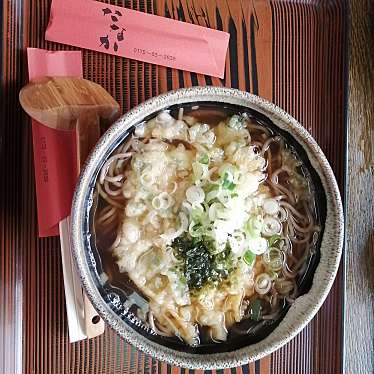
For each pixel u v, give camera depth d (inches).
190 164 13.2
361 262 16.7
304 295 13.6
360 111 16.7
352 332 16.6
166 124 13.2
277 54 16.4
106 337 15.3
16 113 14.9
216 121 13.5
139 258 13.2
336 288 16.3
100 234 13.2
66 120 14.3
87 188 12.6
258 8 16.3
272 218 13.6
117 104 14.6
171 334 13.3
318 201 13.7
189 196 12.8
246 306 13.6
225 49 16.0
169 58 15.6
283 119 13.1
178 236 13.0
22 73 15.0
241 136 13.5
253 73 16.2
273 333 13.5
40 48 15.0
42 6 15.1
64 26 15.0
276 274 13.7
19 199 14.9
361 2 16.8
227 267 13.1
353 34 16.7
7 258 14.7
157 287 13.1
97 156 12.4
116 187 13.2
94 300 12.6
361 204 16.7
